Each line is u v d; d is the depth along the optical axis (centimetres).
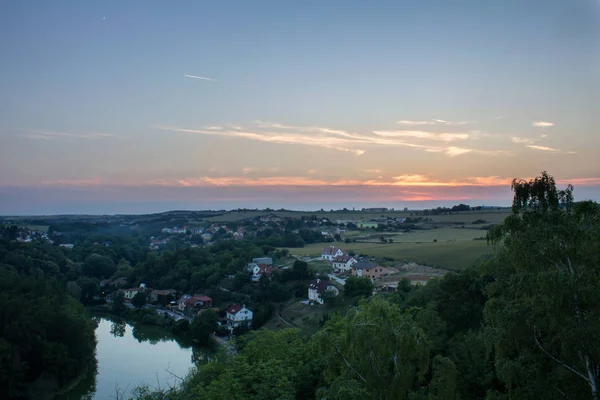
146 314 11725
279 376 3334
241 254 16125
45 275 12656
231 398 3072
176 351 8850
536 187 2088
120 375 7294
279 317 10281
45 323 7206
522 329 1988
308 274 12588
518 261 2003
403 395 1912
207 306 12262
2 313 6888
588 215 1983
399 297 7438
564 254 1911
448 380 2003
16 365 6341
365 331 1956
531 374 1972
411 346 1934
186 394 3531
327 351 2117
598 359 1803
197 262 15475
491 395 2209
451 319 4831
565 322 1839
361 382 2039
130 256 19938
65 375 6956
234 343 4322
